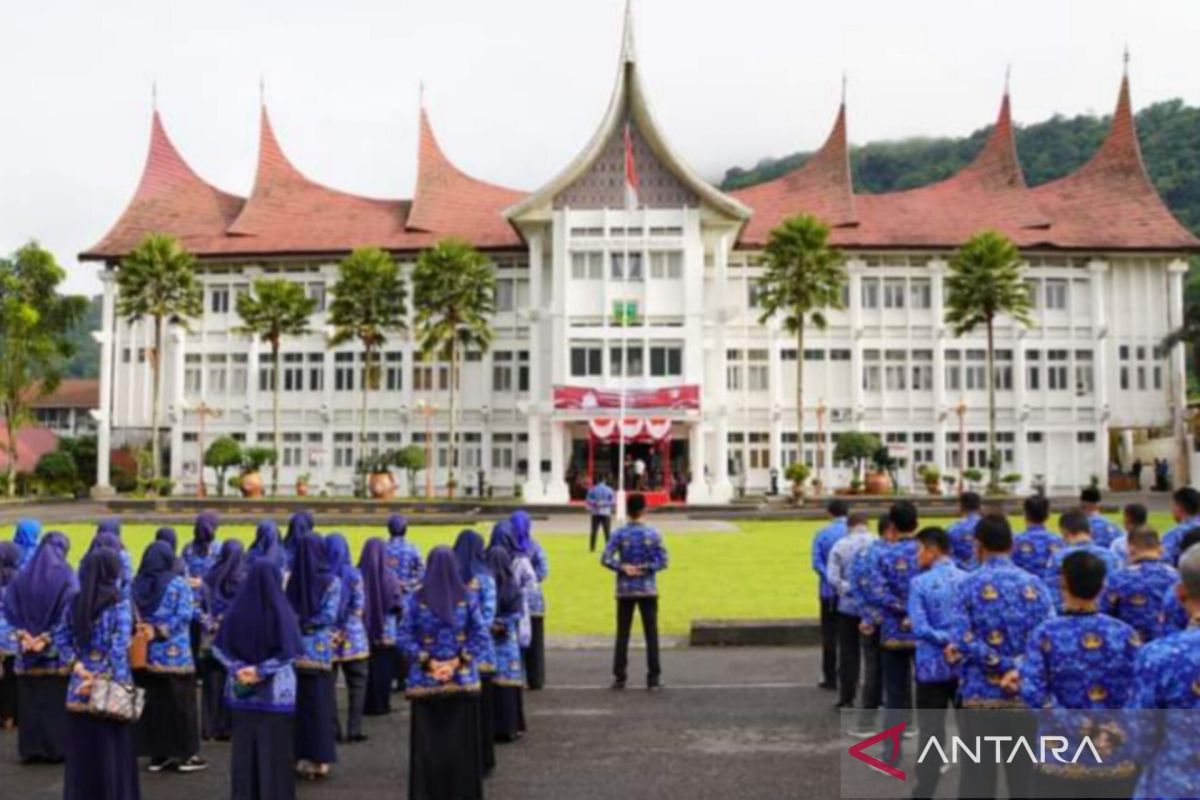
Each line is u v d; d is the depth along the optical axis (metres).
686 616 15.87
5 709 10.07
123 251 57.72
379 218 59.66
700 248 47.78
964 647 6.07
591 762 8.49
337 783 8.09
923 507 38.75
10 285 54.78
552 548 26.55
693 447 46.09
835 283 46.06
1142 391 55.16
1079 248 54.03
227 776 8.38
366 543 10.49
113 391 56.84
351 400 54.97
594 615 16.22
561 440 46.59
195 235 59.03
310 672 8.19
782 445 54.50
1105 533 9.68
